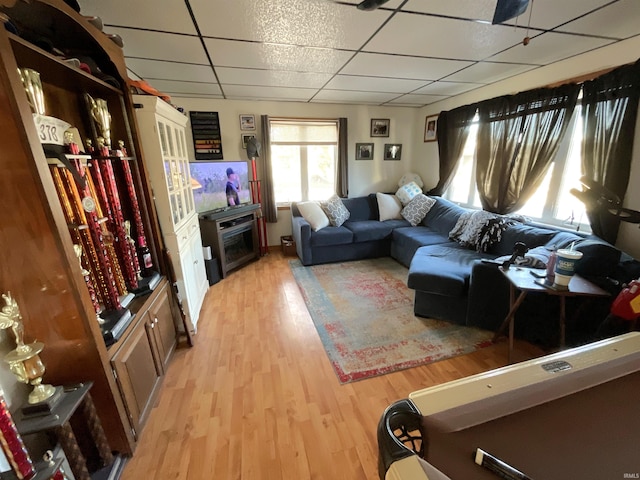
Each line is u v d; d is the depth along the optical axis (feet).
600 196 5.12
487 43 6.84
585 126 7.61
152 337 5.42
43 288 3.38
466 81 10.19
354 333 7.48
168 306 6.55
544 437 2.15
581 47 7.16
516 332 6.91
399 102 13.75
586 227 8.04
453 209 12.01
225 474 4.12
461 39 6.58
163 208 6.64
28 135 2.97
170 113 7.19
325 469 4.16
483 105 10.69
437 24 5.81
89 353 3.73
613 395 2.45
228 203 12.10
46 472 2.86
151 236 6.35
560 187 8.81
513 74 9.42
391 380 5.84
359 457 4.33
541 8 5.27
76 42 4.75
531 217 9.82
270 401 5.38
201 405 5.32
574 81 7.77
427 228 12.87
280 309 8.84
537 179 9.04
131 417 4.37
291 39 6.39
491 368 6.14
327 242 12.26
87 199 4.30
